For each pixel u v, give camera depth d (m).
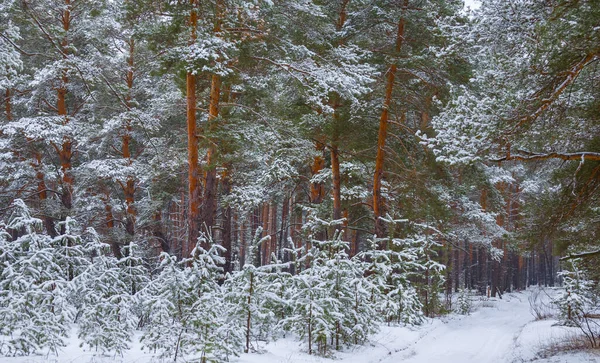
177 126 23.73
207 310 7.68
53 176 20.56
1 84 16.94
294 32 16.48
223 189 22.11
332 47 16.83
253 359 8.30
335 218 18.73
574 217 10.09
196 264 8.43
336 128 17.83
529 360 10.79
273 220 34.19
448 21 9.91
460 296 25.64
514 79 9.03
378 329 11.84
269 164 18.38
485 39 8.91
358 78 14.65
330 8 19.30
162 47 13.70
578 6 7.86
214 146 13.55
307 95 14.38
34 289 7.41
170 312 7.95
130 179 21.20
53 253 8.21
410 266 16.72
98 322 7.54
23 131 17.94
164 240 23.50
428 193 19.00
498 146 9.12
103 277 8.29
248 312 8.99
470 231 28.38
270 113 17.28
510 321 20.22
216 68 12.12
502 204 25.42
